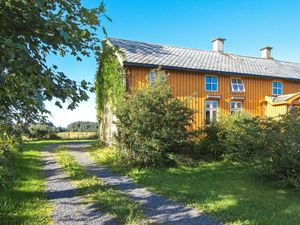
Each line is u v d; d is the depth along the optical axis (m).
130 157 13.62
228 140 15.53
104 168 13.50
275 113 22.73
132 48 21.02
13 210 6.88
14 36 3.34
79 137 38.00
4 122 4.84
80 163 14.65
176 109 14.44
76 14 3.75
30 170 12.04
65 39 3.17
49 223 6.29
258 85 23.66
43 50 3.78
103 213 6.99
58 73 3.84
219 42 27.02
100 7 3.79
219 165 14.45
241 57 26.61
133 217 6.65
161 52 21.97
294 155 10.03
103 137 23.08
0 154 5.59
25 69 3.40
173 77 20.14
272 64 27.03
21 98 4.04
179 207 7.73
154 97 14.26
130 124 13.92
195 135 15.92
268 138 10.40
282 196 9.09
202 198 8.55
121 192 9.26
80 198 8.24
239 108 22.73
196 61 22.08
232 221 6.65
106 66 21.64
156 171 12.81
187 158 14.29
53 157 16.52
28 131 5.35
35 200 7.81
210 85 21.58
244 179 11.41
